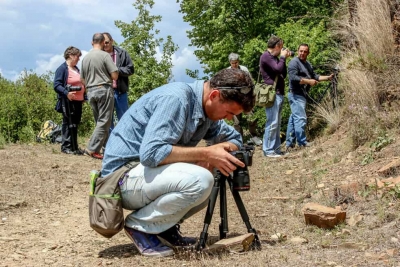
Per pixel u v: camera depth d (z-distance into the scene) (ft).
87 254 12.89
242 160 12.22
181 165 11.71
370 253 11.40
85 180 22.77
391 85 23.65
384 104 23.57
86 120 52.06
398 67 24.04
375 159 19.75
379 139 20.89
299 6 47.29
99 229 12.15
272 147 29.27
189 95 11.83
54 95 51.83
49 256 12.77
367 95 24.36
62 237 14.62
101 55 27.48
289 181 20.68
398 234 12.46
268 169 24.61
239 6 49.24
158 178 11.74
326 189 17.94
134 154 12.30
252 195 19.43
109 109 27.96
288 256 11.71
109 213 12.03
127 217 12.50
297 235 13.66
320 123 32.68
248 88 11.62
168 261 11.94
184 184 11.54
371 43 24.95
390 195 15.08
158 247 12.33
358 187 16.61
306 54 29.84
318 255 11.64
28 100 49.85
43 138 37.45
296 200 17.57
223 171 11.95
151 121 11.62
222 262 11.50
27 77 54.90
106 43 29.43
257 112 38.24
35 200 18.94
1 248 13.42
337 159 21.95
